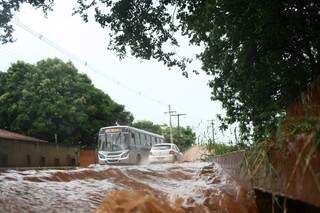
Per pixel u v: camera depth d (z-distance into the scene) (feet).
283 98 39.86
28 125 120.88
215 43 45.19
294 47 39.75
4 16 41.06
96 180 23.00
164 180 26.25
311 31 37.60
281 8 36.81
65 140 128.26
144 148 117.19
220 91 46.55
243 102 44.45
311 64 38.91
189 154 78.59
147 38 43.75
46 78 123.24
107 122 139.85
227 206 17.25
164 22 42.86
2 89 122.72
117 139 104.68
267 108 36.50
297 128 10.10
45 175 21.84
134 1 41.83
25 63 125.18
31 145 102.94
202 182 25.34
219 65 46.55
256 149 14.73
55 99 121.80
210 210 16.97
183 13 42.57
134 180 24.50
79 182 21.58
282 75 41.32
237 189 19.06
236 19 40.68
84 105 129.70
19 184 18.92
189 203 17.47
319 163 8.22
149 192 18.28
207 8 41.47
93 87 135.74
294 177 9.73
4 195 16.34
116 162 103.14
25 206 15.40
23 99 120.26
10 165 92.53
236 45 43.47
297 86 39.75
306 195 8.92
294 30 38.32
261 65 42.50
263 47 41.29
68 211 15.51
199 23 43.75
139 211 12.62
